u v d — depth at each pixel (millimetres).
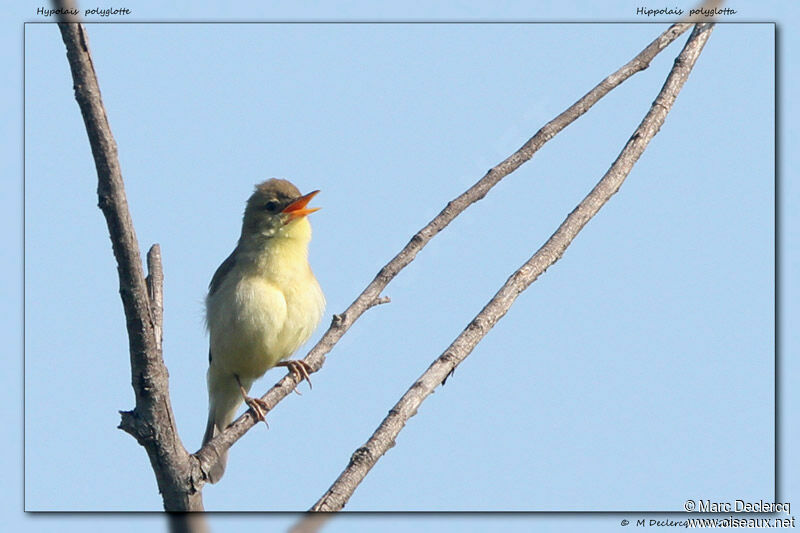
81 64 6602
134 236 7078
